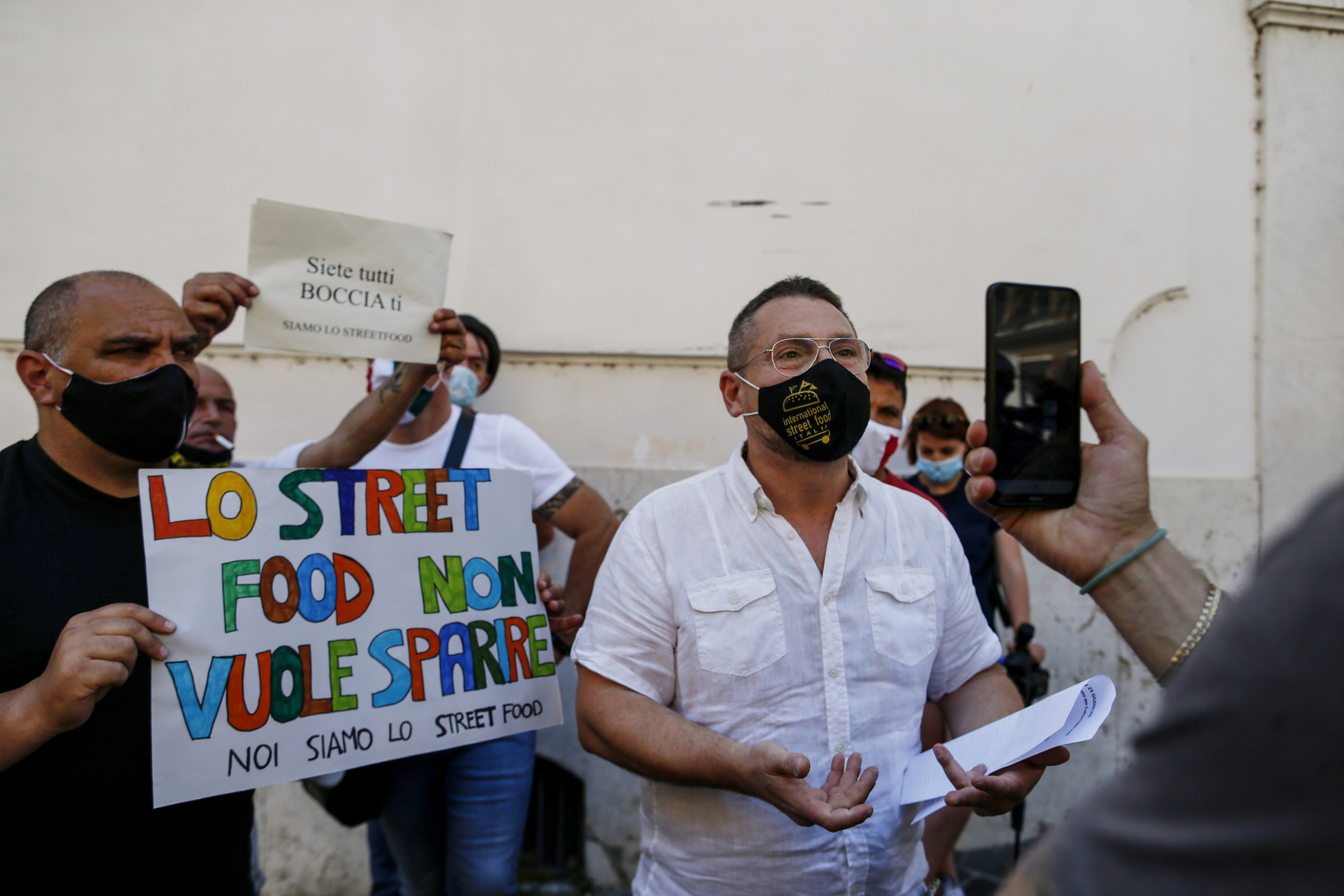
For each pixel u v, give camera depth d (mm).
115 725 1488
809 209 3574
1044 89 3717
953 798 1348
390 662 1733
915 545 1683
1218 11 3844
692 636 1562
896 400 2852
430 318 2000
